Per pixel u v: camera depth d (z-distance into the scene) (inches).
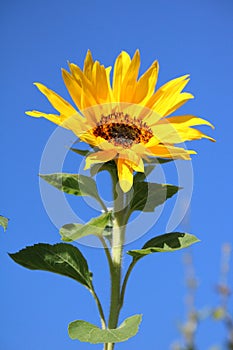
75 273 26.5
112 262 26.2
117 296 26.0
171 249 25.4
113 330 24.5
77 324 24.7
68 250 26.7
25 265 26.5
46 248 26.5
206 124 26.9
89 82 26.3
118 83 26.9
